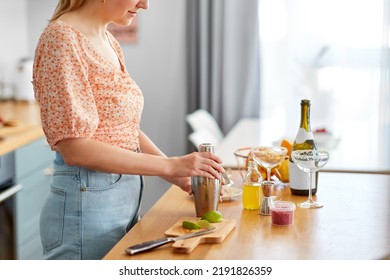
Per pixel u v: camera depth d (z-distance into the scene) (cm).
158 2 512
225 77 507
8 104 477
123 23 215
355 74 504
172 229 187
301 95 513
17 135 367
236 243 179
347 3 497
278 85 517
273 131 439
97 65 201
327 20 501
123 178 207
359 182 253
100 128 204
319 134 390
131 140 211
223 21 504
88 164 194
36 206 388
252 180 214
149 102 523
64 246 203
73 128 192
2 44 484
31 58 507
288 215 195
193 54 514
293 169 231
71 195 201
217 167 201
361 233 189
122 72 208
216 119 513
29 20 512
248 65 505
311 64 508
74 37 197
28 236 377
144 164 196
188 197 230
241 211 212
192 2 509
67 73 192
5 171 343
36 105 473
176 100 520
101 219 203
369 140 507
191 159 198
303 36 507
